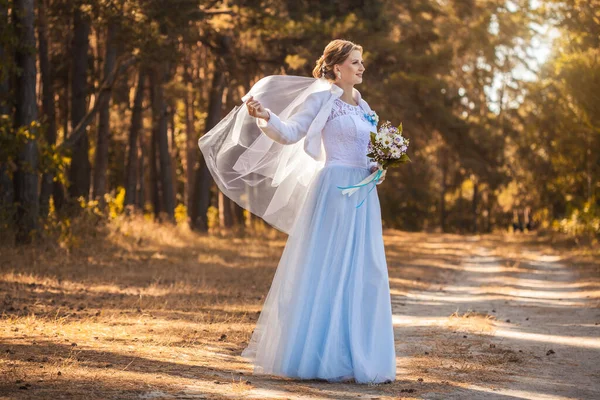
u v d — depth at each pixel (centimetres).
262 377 642
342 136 676
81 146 2717
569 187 3762
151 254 2116
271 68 3181
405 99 3328
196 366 664
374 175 674
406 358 770
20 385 548
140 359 675
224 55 3084
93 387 552
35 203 1967
